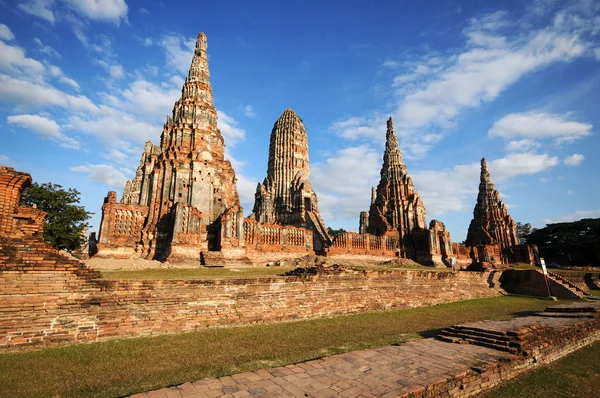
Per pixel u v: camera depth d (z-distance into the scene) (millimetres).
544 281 31703
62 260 11461
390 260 50938
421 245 57750
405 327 15719
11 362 9250
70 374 8711
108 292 12000
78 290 11492
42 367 9047
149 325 12508
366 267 41844
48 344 10617
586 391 9555
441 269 48469
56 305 11039
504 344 11555
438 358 10359
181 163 39625
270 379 8477
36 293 10797
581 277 40000
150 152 48156
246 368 9391
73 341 11008
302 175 63125
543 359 11711
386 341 12781
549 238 82875
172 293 13328
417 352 11062
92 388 7957
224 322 14195
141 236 34906
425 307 22844
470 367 9508
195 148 41250
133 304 12406
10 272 10531
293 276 17156
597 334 15570
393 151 69125
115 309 12023
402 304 22078
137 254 34156
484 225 74875
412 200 63969
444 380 8461
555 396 9117
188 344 11469
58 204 39531
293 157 63656
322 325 15523
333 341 12594
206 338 12289
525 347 11320
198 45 48875
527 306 24312
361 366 9547
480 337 12445
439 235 58406
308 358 10383
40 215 11875
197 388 7820
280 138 65062
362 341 12688
